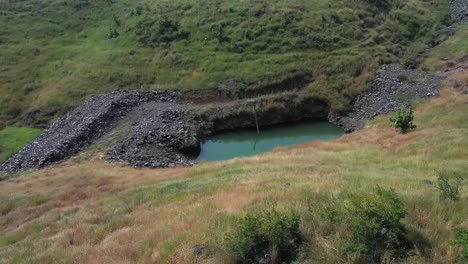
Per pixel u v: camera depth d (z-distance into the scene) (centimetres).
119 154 3909
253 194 1944
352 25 6156
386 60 5534
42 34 6562
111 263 1506
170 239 1565
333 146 3784
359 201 1311
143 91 5219
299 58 5594
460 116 3819
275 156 3531
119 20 6762
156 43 6088
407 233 1243
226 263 1291
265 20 6147
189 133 4428
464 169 2584
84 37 6612
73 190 3031
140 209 2375
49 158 3825
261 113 4894
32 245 2058
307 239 1303
